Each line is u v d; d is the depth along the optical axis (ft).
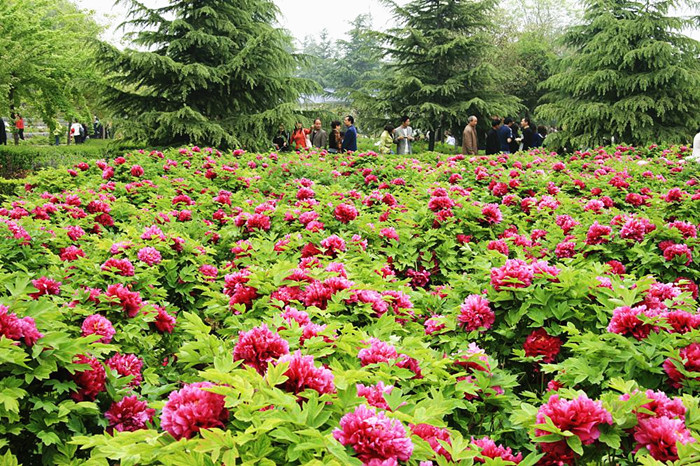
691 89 67.21
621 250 13.58
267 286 9.05
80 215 16.74
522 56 117.70
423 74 92.02
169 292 11.89
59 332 6.75
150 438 5.22
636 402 5.83
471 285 9.75
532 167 28.50
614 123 70.54
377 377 6.46
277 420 4.83
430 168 28.89
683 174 26.76
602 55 73.15
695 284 13.01
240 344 6.31
